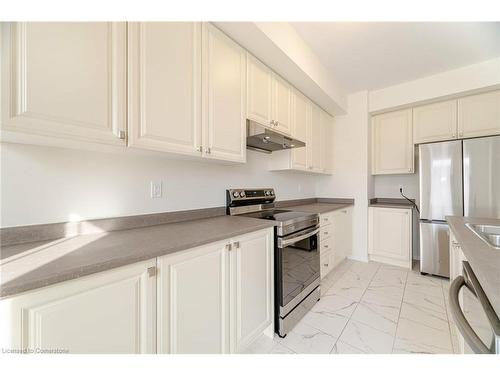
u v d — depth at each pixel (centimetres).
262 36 159
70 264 73
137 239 107
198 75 136
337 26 189
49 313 66
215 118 148
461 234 112
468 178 246
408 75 275
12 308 60
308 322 178
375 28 191
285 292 165
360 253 323
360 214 324
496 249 86
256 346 151
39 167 103
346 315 187
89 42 91
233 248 128
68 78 85
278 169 251
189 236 114
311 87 242
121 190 132
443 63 246
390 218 304
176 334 99
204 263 112
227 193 201
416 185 332
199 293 109
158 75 115
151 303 90
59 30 83
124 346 82
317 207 282
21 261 76
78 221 115
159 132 116
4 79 73
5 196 95
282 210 242
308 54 217
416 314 188
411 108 304
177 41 124
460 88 256
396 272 279
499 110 247
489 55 231
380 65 251
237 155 165
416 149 312
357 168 328
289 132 229
